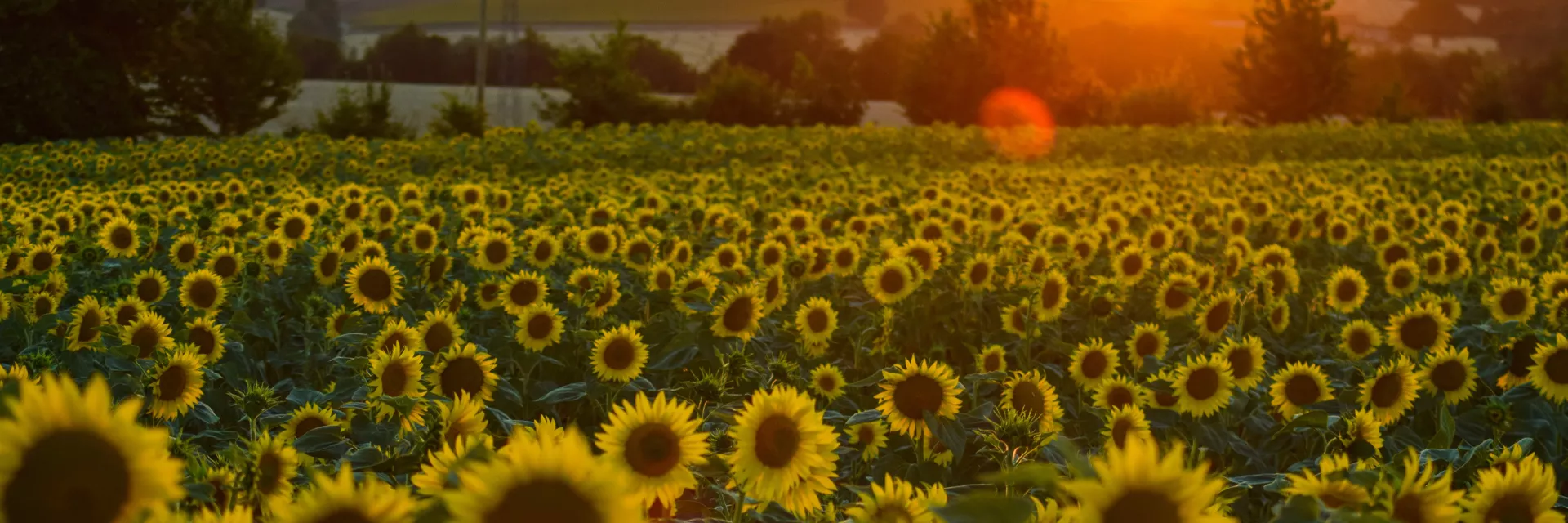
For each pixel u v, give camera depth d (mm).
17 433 1243
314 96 75875
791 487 2404
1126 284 7539
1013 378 4582
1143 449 1419
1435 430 5020
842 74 92062
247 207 11289
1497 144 28516
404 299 7117
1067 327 7438
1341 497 2043
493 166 20734
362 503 1486
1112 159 26719
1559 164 18828
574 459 1309
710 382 3895
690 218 10117
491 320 6734
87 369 4914
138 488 1288
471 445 1911
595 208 10344
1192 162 26594
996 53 62969
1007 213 10438
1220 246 10305
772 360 5309
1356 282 7270
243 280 6875
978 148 27703
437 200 12258
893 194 13430
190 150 20219
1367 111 60875
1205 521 1405
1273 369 6570
